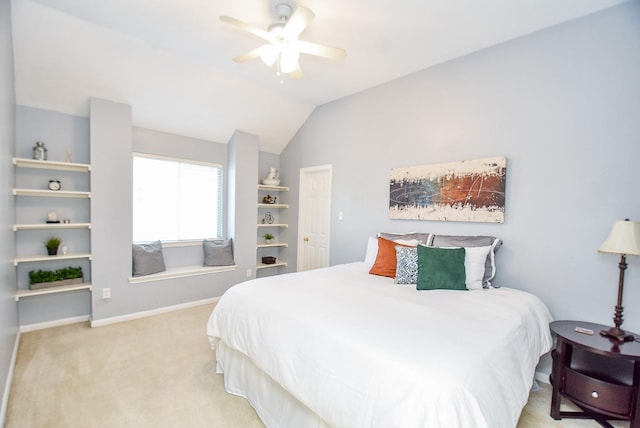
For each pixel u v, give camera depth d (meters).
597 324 2.03
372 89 3.60
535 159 2.40
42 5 2.29
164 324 3.25
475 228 2.73
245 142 4.34
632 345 1.71
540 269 2.37
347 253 3.89
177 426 1.74
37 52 2.63
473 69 2.76
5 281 2.11
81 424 1.73
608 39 2.10
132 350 2.64
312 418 1.50
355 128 3.79
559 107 2.29
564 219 2.27
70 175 3.23
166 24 2.49
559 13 2.17
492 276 2.43
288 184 4.87
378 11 2.19
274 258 4.88
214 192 4.40
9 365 2.15
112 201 3.23
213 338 2.26
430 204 3.01
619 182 2.05
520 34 2.46
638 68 1.99
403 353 1.23
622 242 1.81
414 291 2.20
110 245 3.23
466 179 2.75
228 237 4.41
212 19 2.40
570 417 1.88
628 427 1.79
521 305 1.96
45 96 2.98
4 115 2.05
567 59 2.26
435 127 3.02
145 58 2.94
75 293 3.29
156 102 3.45
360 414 1.17
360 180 3.73
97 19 2.44
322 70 3.18
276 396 1.73
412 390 1.08
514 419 1.22
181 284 3.78
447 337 1.39
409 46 2.68
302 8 1.78
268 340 1.69
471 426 1.00
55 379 2.17
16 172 2.93
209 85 3.46
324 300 1.89
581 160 2.20
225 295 2.21
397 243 2.83
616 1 2.03
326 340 1.43
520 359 1.51
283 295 1.98
